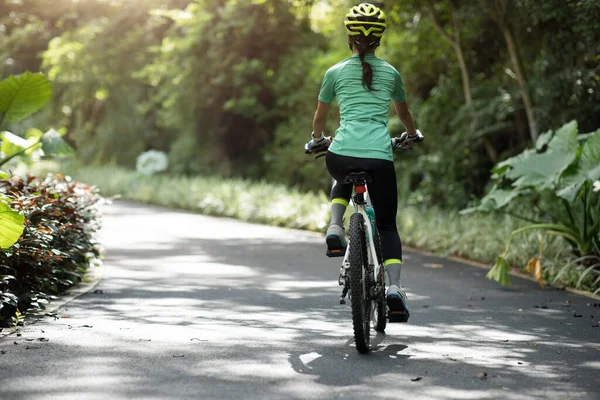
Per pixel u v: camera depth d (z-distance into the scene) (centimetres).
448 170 3148
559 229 1823
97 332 1138
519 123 2939
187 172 5353
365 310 1052
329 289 1647
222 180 4816
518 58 2683
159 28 5700
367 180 1051
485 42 3025
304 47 5069
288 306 1430
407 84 3562
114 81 5988
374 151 1063
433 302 1530
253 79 5050
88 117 6844
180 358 993
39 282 1290
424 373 952
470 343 1140
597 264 1731
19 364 939
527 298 1598
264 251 2353
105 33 5747
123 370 926
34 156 2128
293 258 2195
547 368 994
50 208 1448
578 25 2161
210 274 1847
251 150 5284
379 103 1082
